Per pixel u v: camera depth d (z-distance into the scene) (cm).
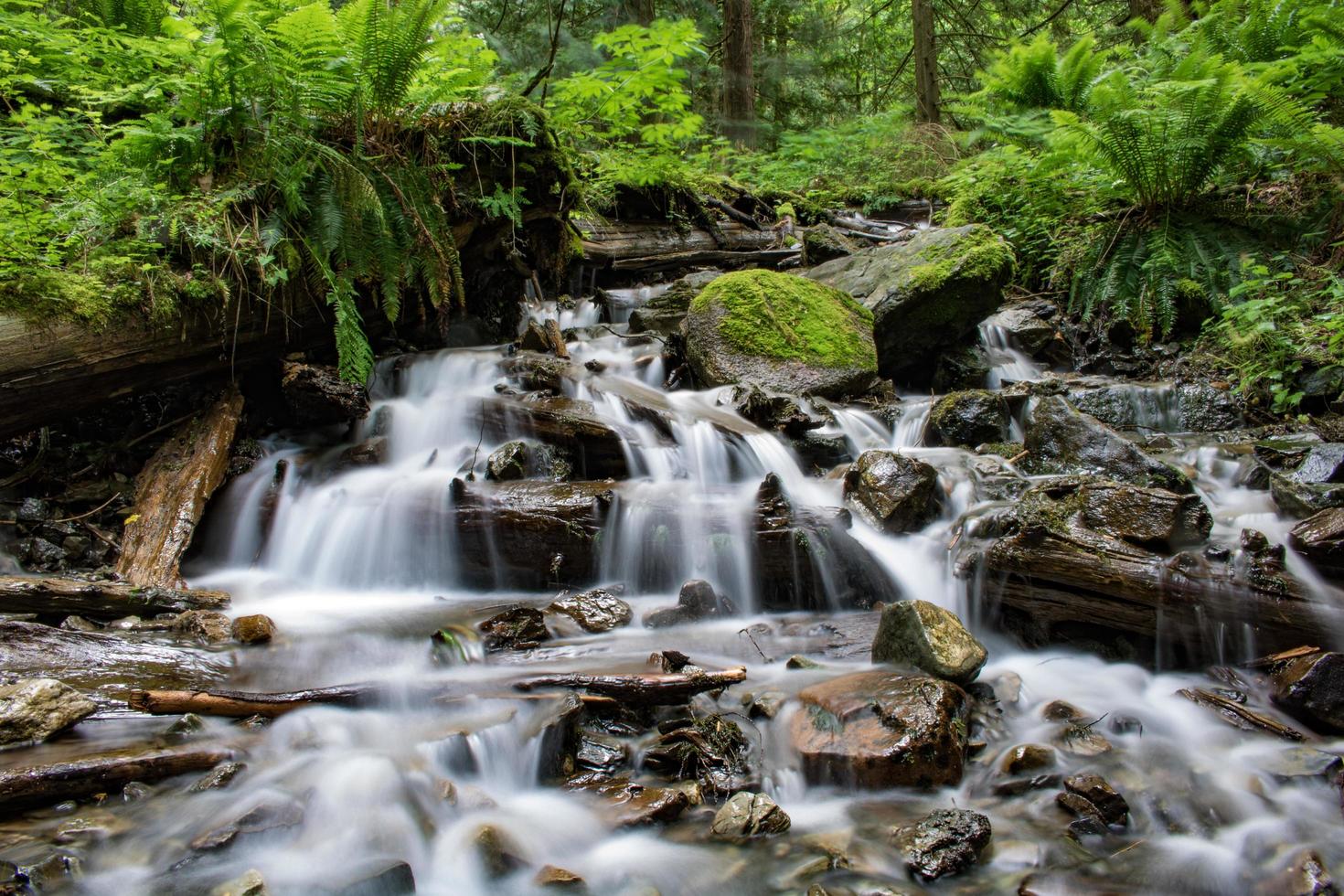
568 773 279
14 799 239
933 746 273
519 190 579
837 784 274
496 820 254
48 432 457
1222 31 872
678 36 693
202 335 468
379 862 229
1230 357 670
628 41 738
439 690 307
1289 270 687
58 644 319
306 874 223
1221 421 612
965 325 700
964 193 976
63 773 246
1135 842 249
